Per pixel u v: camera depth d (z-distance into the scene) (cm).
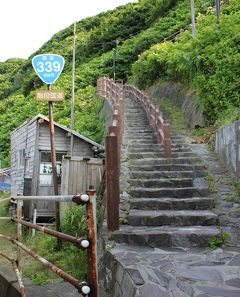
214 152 855
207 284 365
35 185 1112
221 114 904
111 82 1917
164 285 361
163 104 1570
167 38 2545
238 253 463
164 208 609
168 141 837
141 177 724
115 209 536
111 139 539
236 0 1662
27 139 1267
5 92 5141
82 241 252
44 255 663
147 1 4209
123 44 3566
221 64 926
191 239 499
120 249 480
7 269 600
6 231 1024
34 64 673
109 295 424
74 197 263
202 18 1709
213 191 653
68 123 1998
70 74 3281
